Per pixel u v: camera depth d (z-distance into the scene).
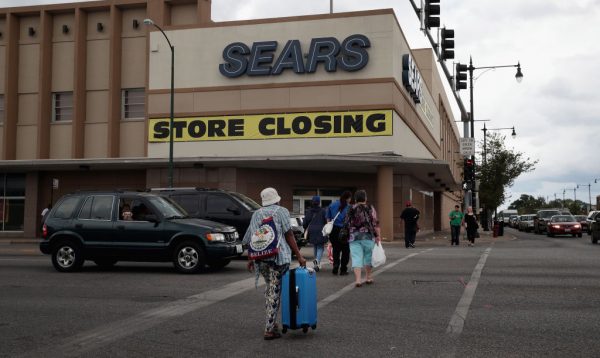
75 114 34.09
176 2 34.09
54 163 31.36
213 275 13.50
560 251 20.64
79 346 6.97
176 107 32.66
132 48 34.50
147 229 13.92
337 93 30.61
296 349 6.71
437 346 6.78
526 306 9.27
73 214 14.44
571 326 7.80
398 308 9.16
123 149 34.16
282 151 31.17
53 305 9.69
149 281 12.46
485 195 50.59
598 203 61.38
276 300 7.22
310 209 14.39
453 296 10.26
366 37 30.39
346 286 11.53
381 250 11.87
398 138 30.94
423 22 15.97
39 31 35.50
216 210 17.64
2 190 35.22
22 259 17.89
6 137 34.91
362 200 11.77
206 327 7.92
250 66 31.69
